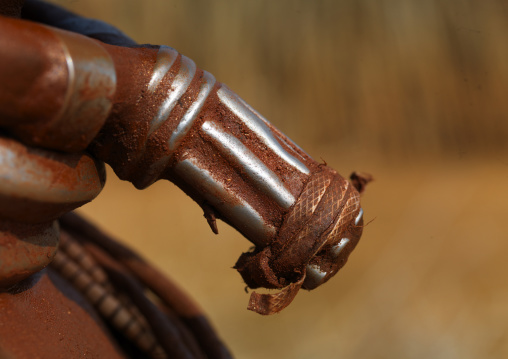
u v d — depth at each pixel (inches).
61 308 14.9
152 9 83.7
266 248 14.0
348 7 91.7
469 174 84.5
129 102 13.4
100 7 80.0
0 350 12.8
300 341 48.9
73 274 18.3
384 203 77.1
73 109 12.6
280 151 14.0
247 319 51.5
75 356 14.1
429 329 50.6
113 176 79.7
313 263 14.1
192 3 86.7
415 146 89.9
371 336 50.0
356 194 14.1
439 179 82.9
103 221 70.0
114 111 13.3
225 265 61.0
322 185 14.0
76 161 13.2
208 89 13.8
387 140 91.0
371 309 53.2
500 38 85.0
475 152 89.2
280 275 14.1
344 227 13.9
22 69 12.3
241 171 13.9
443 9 88.2
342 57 91.5
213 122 13.8
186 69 13.7
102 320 18.4
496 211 71.5
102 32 15.5
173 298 19.7
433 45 89.2
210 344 19.6
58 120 12.6
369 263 61.6
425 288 56.6
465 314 51.9
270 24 90.3
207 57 87.3
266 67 89.7
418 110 90.4
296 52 90.4
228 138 13.8
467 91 88.1
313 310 53.1
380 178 85.8
